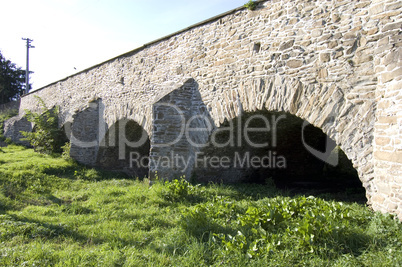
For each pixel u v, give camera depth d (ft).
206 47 27.43
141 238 14.90
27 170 31.63
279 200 20.49
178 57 30.40
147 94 34.04
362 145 17.15
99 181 33.04
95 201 22.76
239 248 12.50
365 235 13.37
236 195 24.16
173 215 18.83
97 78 44.60
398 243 12.44
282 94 21.24
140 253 13.09
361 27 17.52
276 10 22.02
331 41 18.84
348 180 35.91
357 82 17.53
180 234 14.90
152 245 14.06
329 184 32.86
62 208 20.80
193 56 28.71
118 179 34.65
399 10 15.56
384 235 13.17
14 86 120.88
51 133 49.16
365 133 17.04
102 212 19.92
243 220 15.47
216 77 26.35
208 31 27.32
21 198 23.31
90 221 17.97
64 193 26.53
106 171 39.29
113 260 12.14
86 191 26.81
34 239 14.55
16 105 97.86
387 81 15.53
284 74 21.24
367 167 16.89
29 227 15.66
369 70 16.97
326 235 12.96
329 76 18.84
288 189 29.37
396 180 14.53
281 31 21.61
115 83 40.06
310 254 12.03
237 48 24.62
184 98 28.43
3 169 31.55
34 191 26.09
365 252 12.22
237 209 18.71
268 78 22.18
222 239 13.47
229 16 25.48
